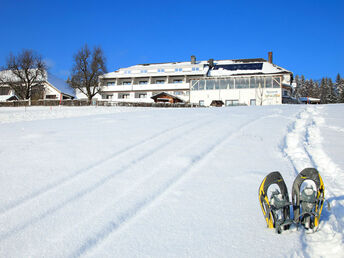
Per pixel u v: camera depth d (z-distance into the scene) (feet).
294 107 48.42
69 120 39.32
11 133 28.76
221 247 8.02
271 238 8.36
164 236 8.77
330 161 15.08
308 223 8.71
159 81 157.28
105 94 159.74
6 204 11.37
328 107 45.44
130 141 22.04
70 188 12.96
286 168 14.48
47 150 20.13
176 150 18.97
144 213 10.45
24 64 137.90
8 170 15.74
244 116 34.76
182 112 44.68
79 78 139.13
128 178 14.12
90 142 22.24
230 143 20.51
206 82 131.64
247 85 124.77
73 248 8.27
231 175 13.98
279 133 22.93
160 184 13.16
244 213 10.07
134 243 8.45
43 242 8.64
